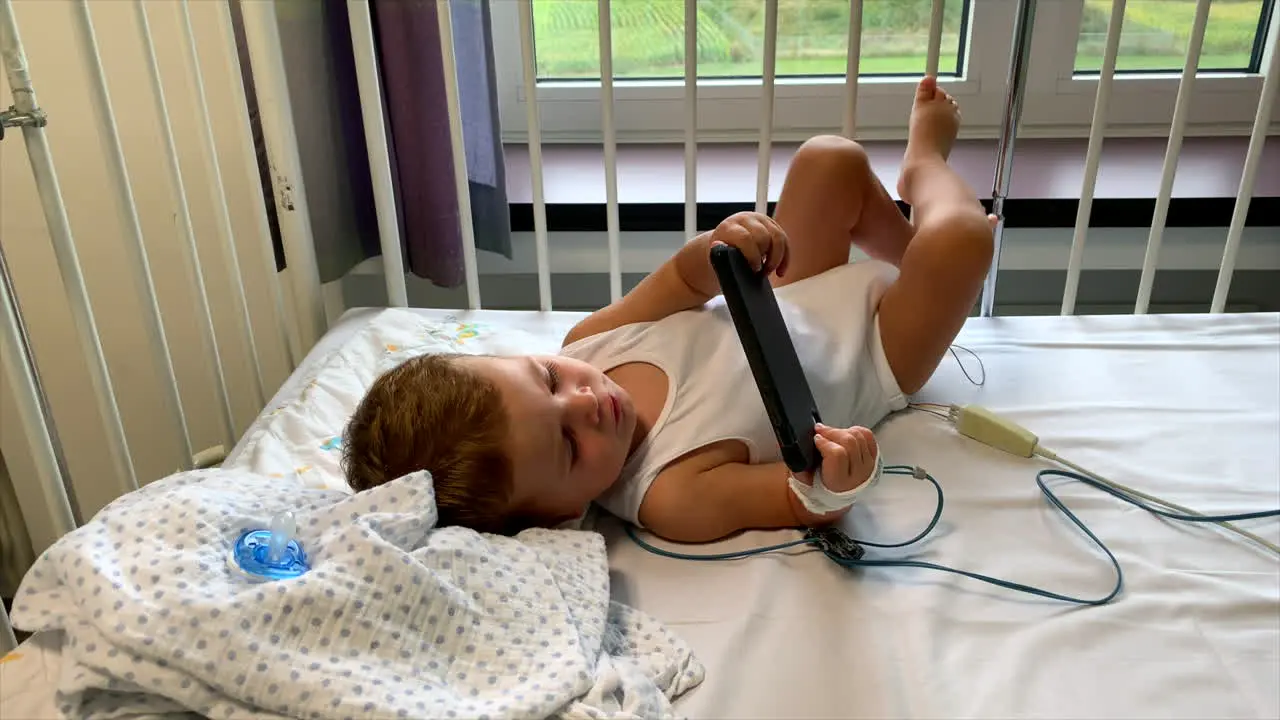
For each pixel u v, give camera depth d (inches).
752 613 32.7
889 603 33.2
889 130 70.8
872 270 45.0
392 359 47.9
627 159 70.5
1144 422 43.2
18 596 27.9
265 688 25.0
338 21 55.6
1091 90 68.9
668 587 34.5
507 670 27.5
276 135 49.6
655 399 39.0
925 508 38.2
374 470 34.2
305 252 52.6
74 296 36.0
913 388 44.3
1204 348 48.9
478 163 58.0
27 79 33.2
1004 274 64.4
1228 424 42.7
